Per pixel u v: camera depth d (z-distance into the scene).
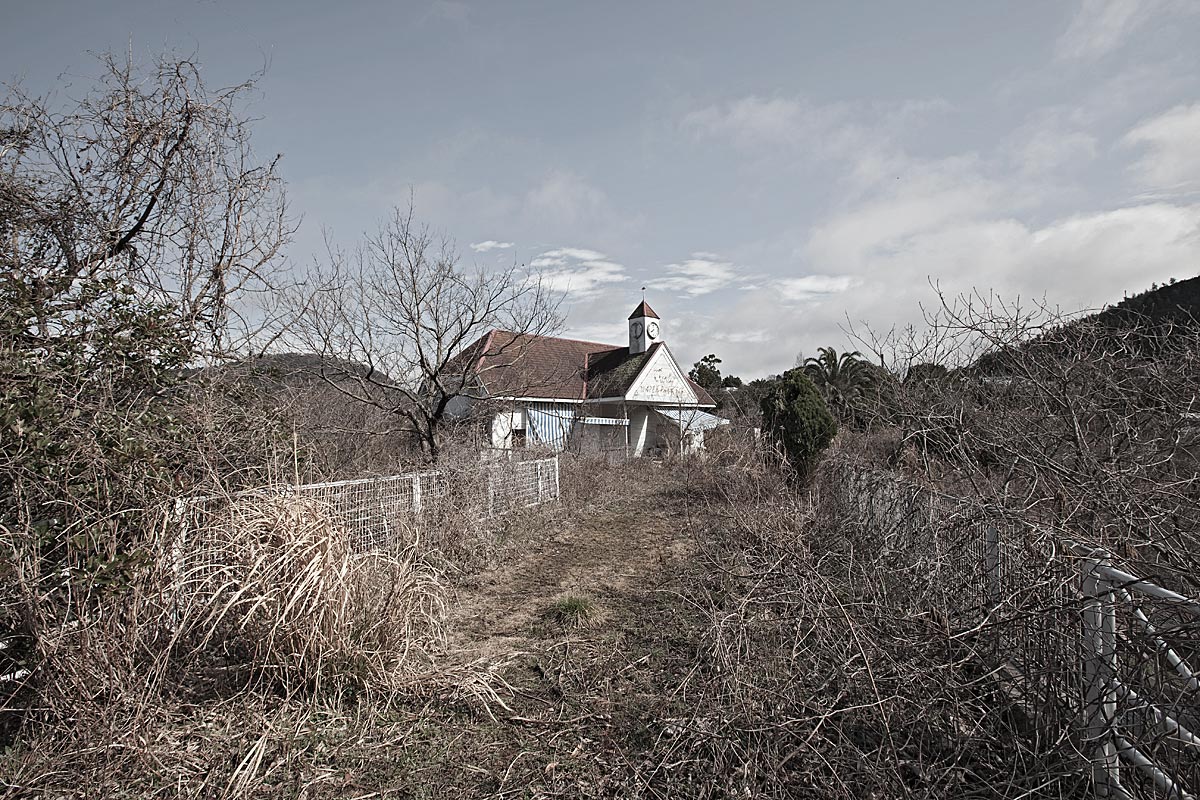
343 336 11.74
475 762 3.71
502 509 10.58
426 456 11.41
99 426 4.05
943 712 3.33
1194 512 3.86
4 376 3.78
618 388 28.14
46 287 4.92
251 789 3.36
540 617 6.27
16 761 3.39
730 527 8.41
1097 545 3.41
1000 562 3.98
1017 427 4.94
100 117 6.52
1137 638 2.67
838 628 3.79
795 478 12.22
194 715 3.94
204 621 4.13
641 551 9.21
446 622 5.91
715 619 4.56
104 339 4.81
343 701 4.25
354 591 4.45
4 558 3.45
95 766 3.38
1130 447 4.45
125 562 3.85
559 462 14.58
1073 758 2.84
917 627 3.59
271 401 7.16
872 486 7.33
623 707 4.30
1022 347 5.03
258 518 4.45
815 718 3.44
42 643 3.45
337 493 6.91
